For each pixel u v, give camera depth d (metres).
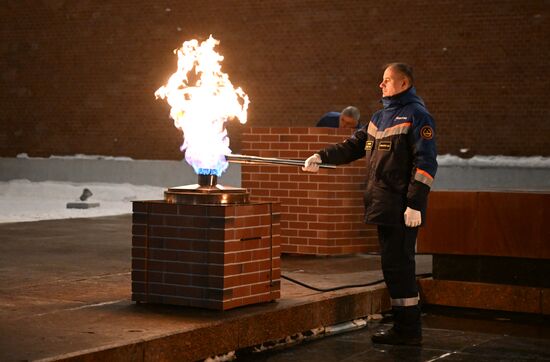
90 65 24.05
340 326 6.48
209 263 5.53
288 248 9.02
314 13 21.08
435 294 7.50
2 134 25.23
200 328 5.14
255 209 5.75
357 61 20.62
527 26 18.80
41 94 24.75
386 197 5.88
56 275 7.31
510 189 8.80
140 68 23.34
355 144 6.31
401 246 5.93
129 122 23.56
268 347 5.81
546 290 7.12
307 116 21.22
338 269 7.96
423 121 5.75
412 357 5.65
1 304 5.85
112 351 4.56
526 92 18.83
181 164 22.66
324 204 8.84
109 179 23.50
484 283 7.36
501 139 19.06
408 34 19.98
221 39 22.16
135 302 5.94
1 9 25.12
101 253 8.93
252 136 9.09
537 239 7.12
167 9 22.91
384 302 7.01
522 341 6.21
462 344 6.09
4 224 12.22
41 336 4.80
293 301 6.11
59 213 15.30
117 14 23.61
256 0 21.72
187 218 5.58
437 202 7.44
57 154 24.56
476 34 19.27
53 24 24.52
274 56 21.56
